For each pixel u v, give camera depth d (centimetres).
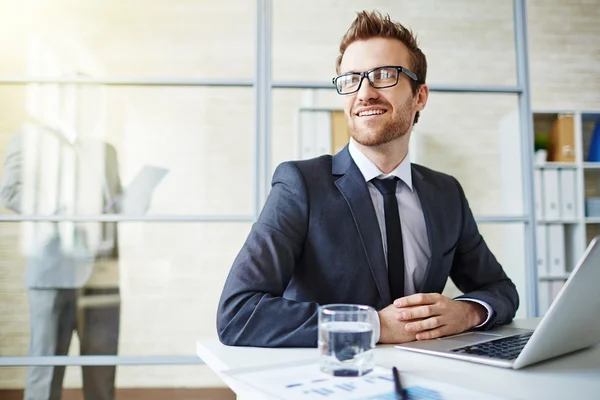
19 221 196
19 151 202
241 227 289
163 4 292
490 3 244
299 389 52
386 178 110
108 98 244
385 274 98
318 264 99
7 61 245
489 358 65
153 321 276
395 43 108
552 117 323
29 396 193
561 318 59
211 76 296
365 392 51
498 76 303
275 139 315
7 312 200
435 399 48
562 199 305
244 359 71
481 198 314
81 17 271
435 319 82
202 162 288
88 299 204
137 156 271
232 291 86
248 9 301
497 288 105
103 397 203
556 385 55
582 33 343
